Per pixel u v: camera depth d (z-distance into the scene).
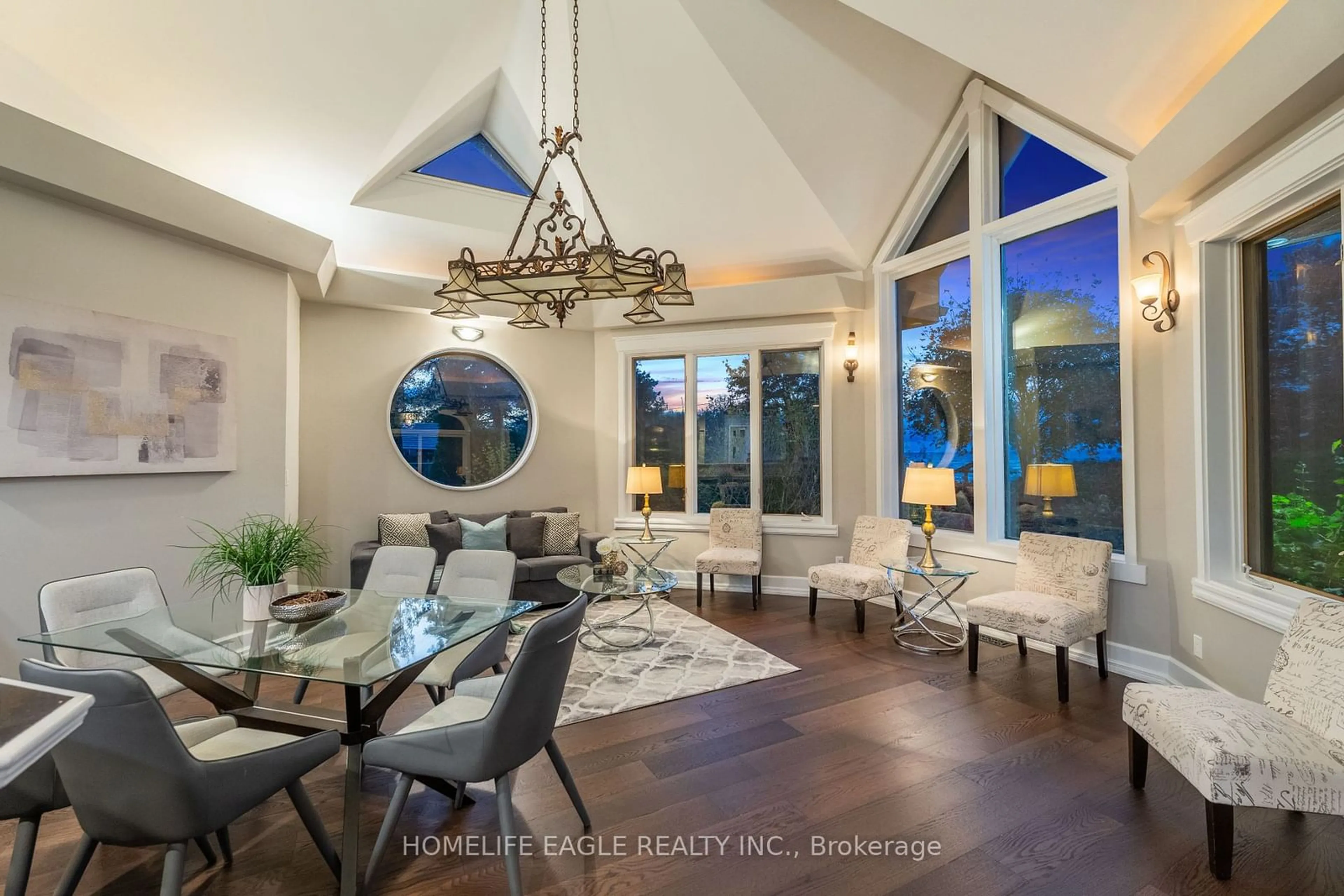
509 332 5.89
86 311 3.05
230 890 1.83
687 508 6.04
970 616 3.53
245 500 3.84
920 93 4.26
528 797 2.31
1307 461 2.61
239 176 3.94
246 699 2.41
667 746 2.69
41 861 1.97
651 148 4.61
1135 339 3.42
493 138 5.11
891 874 1.87
